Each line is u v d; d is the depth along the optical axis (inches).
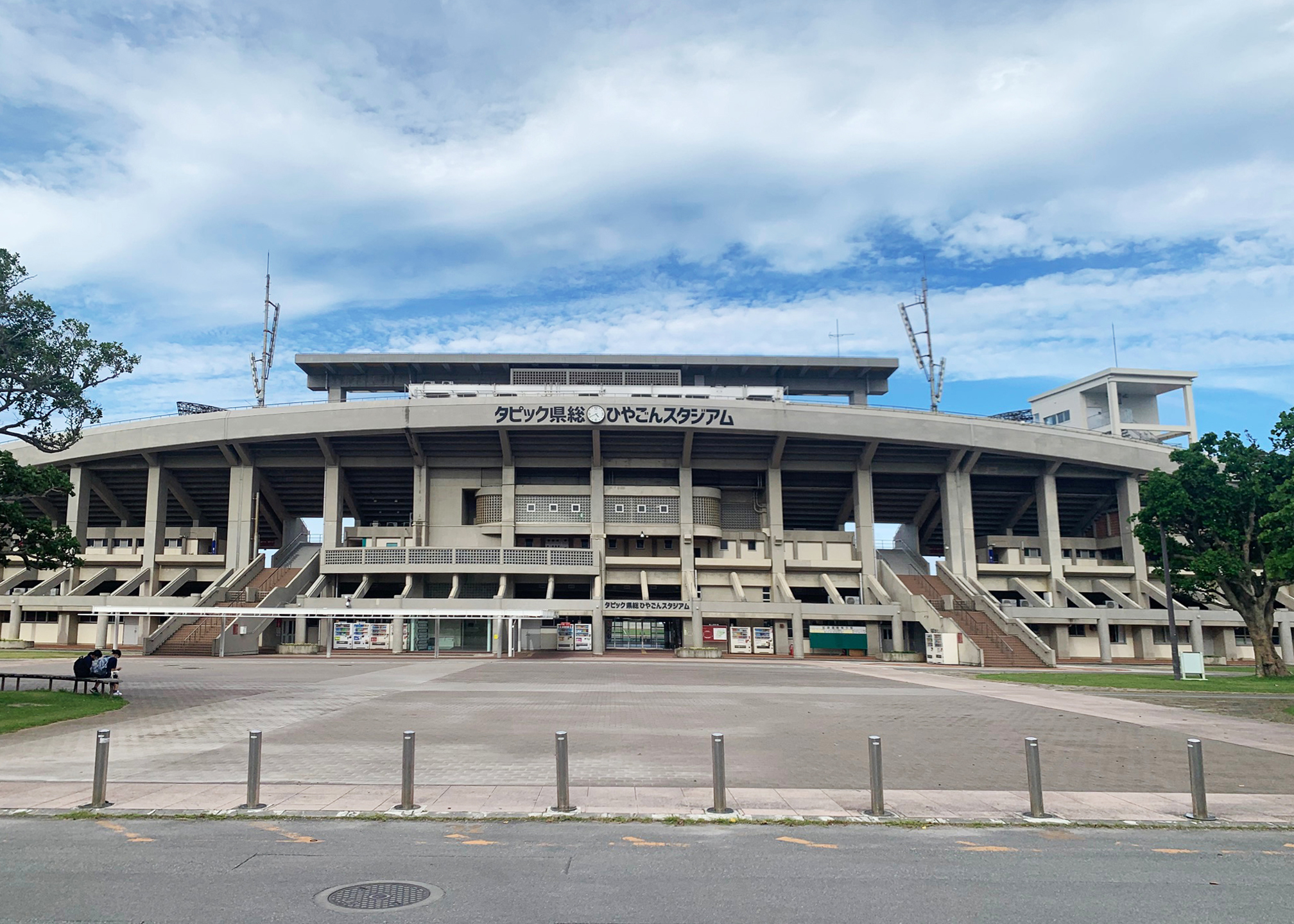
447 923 296.2
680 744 708.7
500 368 2984.7
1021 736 775.7
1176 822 451.5
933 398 3085.6
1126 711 1009.5
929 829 435.2
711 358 2994.6
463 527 2800.2
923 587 2743.6
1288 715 985.5
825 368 3041.3
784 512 3112.7
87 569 2802.7
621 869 360.5
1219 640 2586.1
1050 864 375.2
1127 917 308.8
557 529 2721.5
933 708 1016.9
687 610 2416.3
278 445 2738.7
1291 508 1225.4
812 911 311.6
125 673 1537.9
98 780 463.5
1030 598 2657.5
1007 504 3065.9
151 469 2758.4
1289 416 1584.6
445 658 2116.1
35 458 2711.6
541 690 1202.6
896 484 2967.5
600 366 2967.5
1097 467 2790.4
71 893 326.0
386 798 487.8
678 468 2810.0
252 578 2674.7
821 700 1101.1
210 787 517.7
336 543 2711.6
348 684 1295.5
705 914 307.3
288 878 345.4
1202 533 1740.9
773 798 500.1
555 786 528.4
